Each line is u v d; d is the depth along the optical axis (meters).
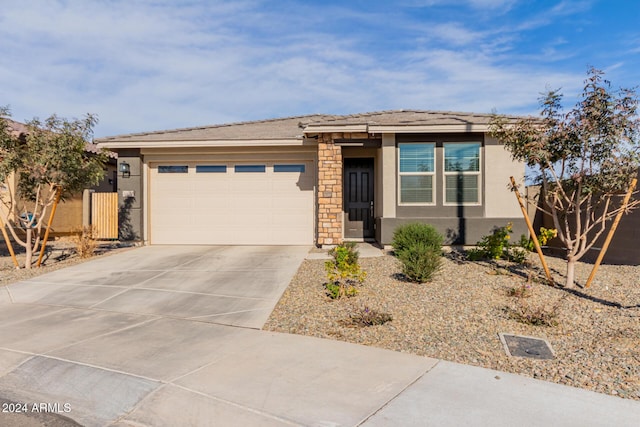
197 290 7.73
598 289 7.27
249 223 13.46
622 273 8.42
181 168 13.62
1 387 4.17
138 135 13.52
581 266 9.27
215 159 13.47
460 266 9.20
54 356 4.74
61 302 7.13
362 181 13.73
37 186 10.43
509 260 9.73
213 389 3.89
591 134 6.79
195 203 13.59
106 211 15.49
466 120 11.61
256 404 3.61
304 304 6.72
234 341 5.20
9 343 5.18
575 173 7.32
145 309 6.68
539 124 7.58
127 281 8.48
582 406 3.56
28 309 6.75
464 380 4.06
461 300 6.73
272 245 13.35
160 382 4.05
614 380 4.05
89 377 4.24
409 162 11.56
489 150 11.36
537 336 5.28
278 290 7.63
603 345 4.91
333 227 12.13
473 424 3.28
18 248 13.10
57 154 9.62
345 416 3.40
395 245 9.98
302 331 5.58
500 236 9.77
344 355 4.71
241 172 13.48
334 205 12.09
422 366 4.40
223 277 8.70
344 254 7.34
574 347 4.90
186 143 12.89
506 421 3.32
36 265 10.18
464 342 5.09
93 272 9.34
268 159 13.35
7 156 9.50
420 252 7.86
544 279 7.96
